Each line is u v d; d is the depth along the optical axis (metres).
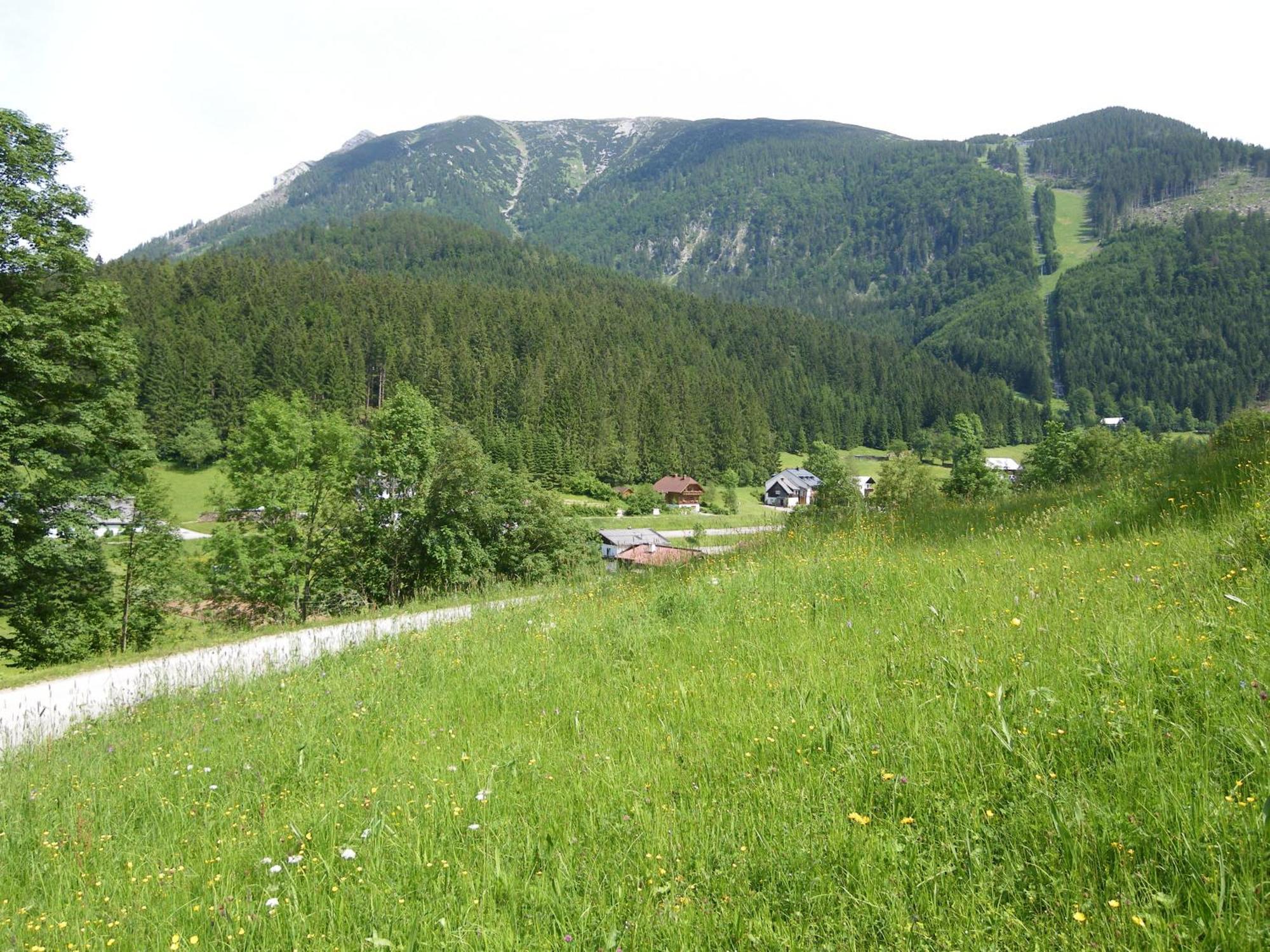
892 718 4.38
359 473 38.56
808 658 5.93
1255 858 2.68
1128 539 7.84
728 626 7.75
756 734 4.60
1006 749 3.76
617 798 4.08
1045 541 8.80
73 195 22.59
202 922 3.53
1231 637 4.45
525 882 3.40
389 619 16.80
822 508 17.97
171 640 31.05
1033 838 3.09
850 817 3.43
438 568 37.78
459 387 136.12
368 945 3.09
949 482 58.66
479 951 3.00
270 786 5.46
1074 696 4.15
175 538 30.94
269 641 15.78
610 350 182.62
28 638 23.50
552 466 116.88
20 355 20.56
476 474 38.56
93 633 26.53
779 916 2.96
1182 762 3.34
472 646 9.46
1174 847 2.83
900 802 3.57
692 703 5.43
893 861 3.09
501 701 6.61
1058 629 5.25
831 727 4.33
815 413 183.12
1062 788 3.30
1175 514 8.38
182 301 149.25
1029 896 2.79
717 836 3.51
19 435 20.92
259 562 33.59
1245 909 2.46
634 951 2.87
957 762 3.74
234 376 114.56
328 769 5.61
